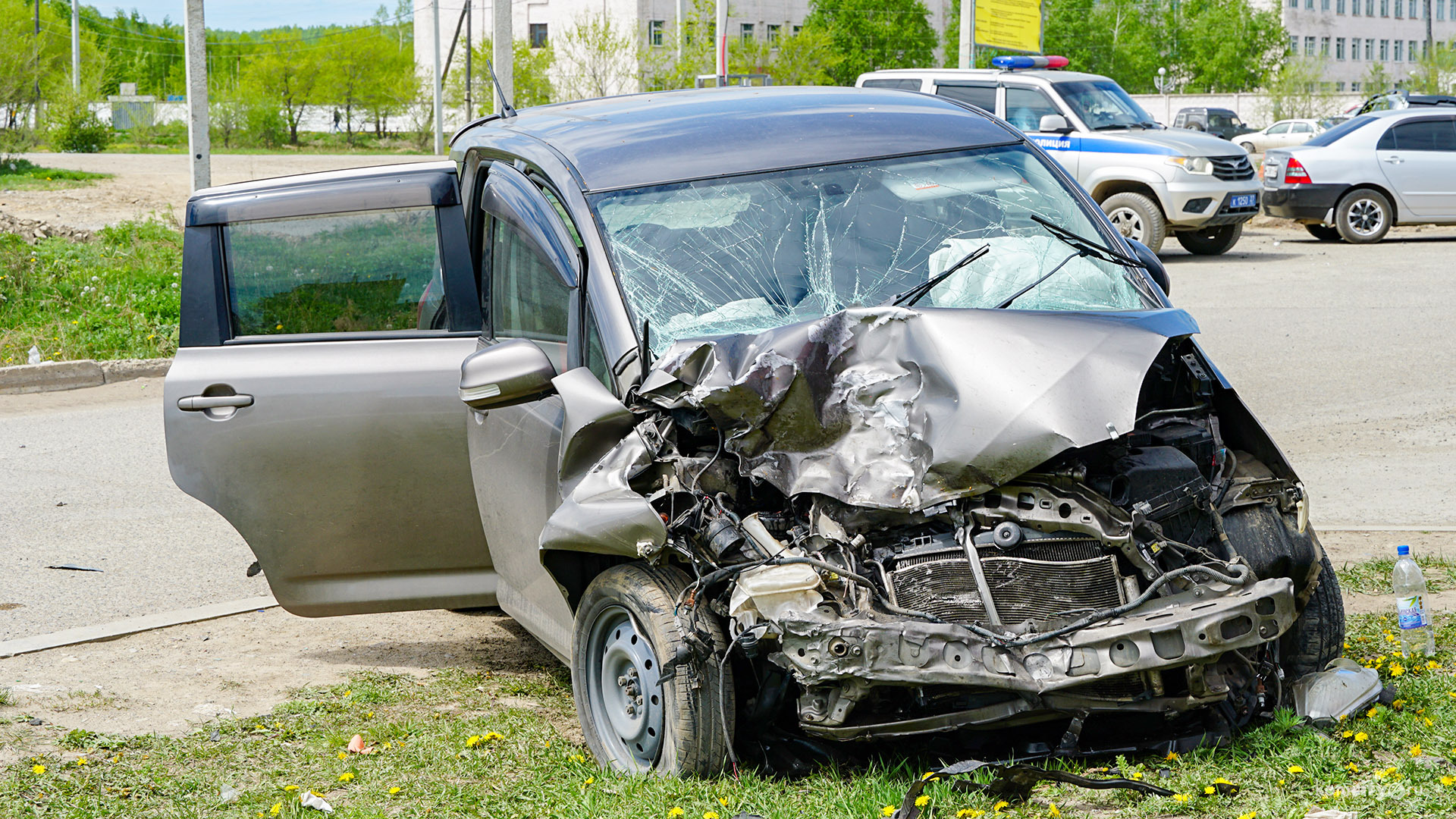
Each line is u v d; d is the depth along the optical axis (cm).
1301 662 446
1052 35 8775
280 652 586
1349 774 377
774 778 404
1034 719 372
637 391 421
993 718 367
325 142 6325
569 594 447
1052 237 487
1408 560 497
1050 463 389
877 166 509
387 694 518
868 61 6100
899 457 389
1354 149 2047
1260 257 1927
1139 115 1886
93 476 912
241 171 3556
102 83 6306
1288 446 913
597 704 440
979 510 380
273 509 516
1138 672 370
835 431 400
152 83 9806
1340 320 1370
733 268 462
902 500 380
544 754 446
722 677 394
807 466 397
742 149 512
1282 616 377
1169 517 402
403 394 509
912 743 407
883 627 362
